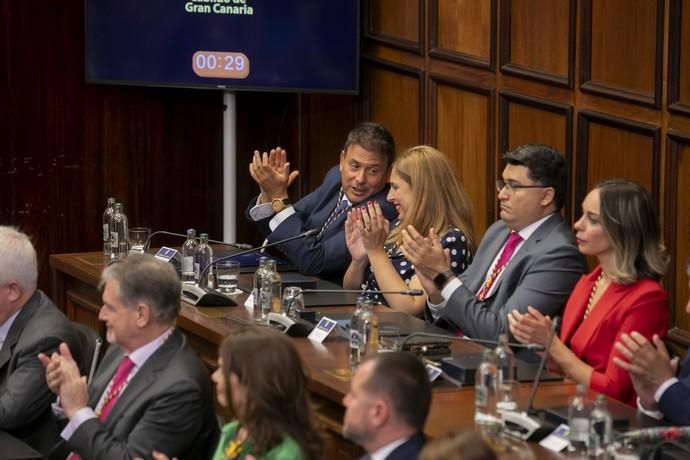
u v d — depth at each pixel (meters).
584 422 7.48
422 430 6.96
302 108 17.30
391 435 6.73
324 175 17.22
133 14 16.08
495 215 14.57
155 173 17.12
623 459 7.21
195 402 8.29
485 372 7.98
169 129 17.12
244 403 6.95
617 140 12.98
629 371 8.52
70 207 16.81
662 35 12.31
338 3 16.22
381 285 12.03
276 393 6.89
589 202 9.73
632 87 12.77
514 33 14.23
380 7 16.33
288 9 16.19
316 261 13.62
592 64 13.24
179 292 8.63
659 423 8.00
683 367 8.74
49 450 9.60
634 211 9.59
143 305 8.44
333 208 14.23
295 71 16.27
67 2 16.53
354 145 13.63
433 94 15.45
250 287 12.46
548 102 13.70
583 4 13.23
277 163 14.03
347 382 8.88
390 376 6.71
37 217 16.69
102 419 8.64
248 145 17.50
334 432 8.87
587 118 13.27
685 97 12.17
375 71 16.47
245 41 16.19
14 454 8.66
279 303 11.02
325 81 16.30
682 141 12.20
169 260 13.46
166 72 16.17
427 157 12.39
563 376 9.19
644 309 9.48
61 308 14.30
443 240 12.15
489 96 14.56
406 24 15.86
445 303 10.90
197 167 17.30
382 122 16.41
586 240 9.71
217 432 8.56
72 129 16.72
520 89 14.16
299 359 7.05
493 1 14.39
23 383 9.58
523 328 9.33
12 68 16.42
